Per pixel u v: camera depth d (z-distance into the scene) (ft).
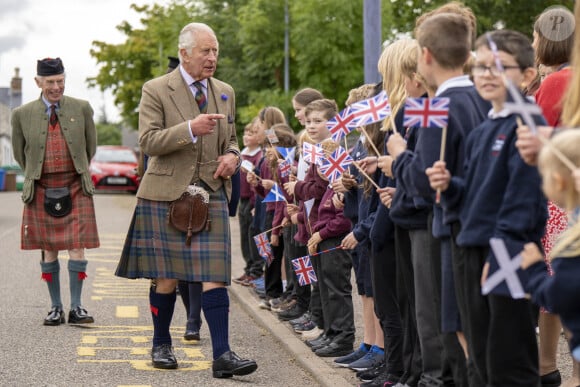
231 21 100.32
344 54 73.41
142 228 24.38
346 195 23.91
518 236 13.78
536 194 13.79
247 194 40.14
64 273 44.86
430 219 16.88
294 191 27.12
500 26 79.36
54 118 31.96
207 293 23.88
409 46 19.06
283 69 89.45
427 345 17.84
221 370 23.41
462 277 15.05
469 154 15.12
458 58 16.49
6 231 70.59
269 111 36.60
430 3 79.30
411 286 19.13
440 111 15.30
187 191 24.03
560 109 19.93
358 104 19.53
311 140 27.32
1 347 27.27
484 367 14.85
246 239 40.73
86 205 31.86
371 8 35.81
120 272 24.44
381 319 21.03
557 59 21.36
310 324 28.99
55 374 23.77
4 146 300.81
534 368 14.43
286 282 34.27
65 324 31.48
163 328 24.98
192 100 24.54
